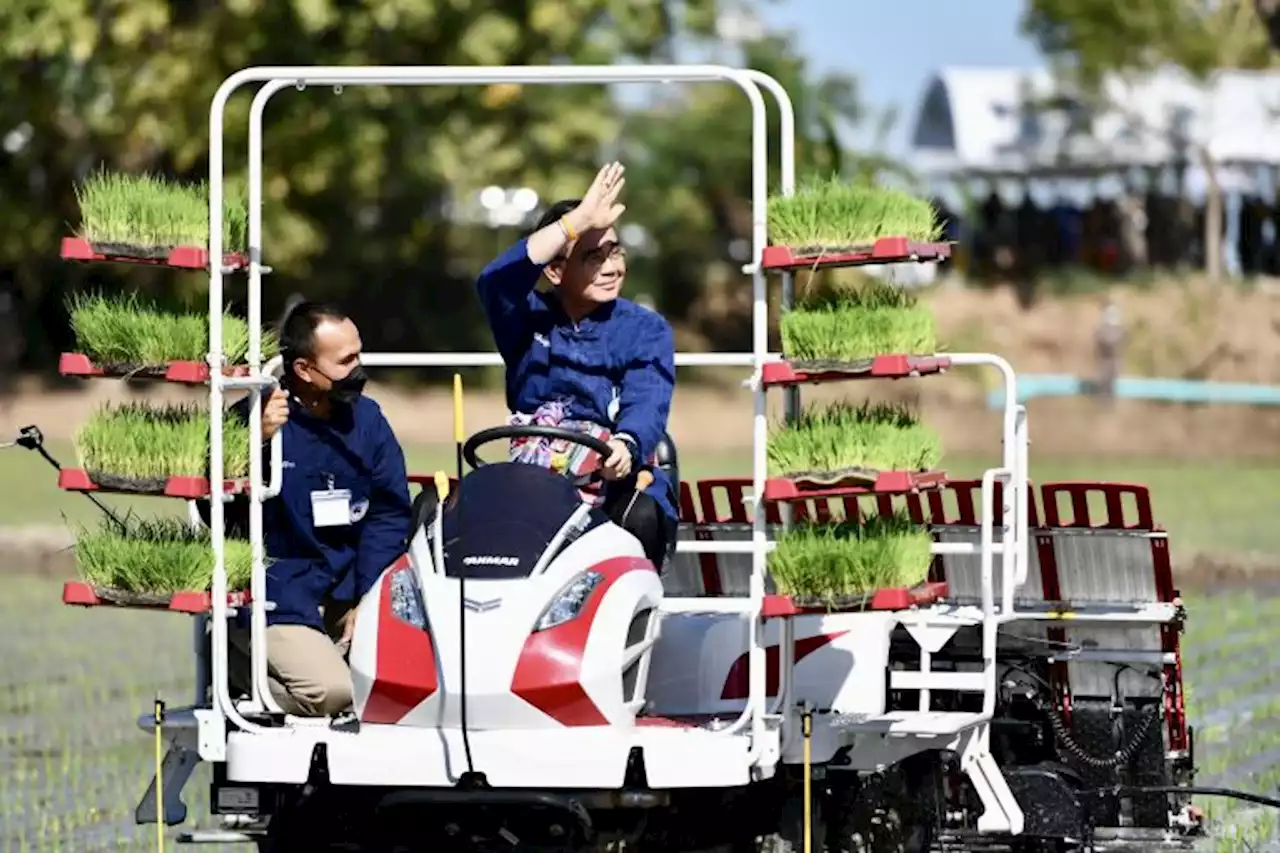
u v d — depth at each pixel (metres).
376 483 33.88
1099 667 36.91
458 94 163.38
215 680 30.94
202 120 153.75
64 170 168.38
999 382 174.62
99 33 153.62
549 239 32.62
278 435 32.41
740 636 33.00
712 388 182.88
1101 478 128.12
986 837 34.06
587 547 30.62
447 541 30.88
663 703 32.75
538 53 162.88
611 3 167.88
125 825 42.25
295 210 162.75
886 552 29.61
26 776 47.75
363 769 29.55
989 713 32.69
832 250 29.75
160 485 30.86
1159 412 163.25
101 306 31.11
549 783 29.30
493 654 29.45
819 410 30.67
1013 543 33.19
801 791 31.95
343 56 154.75
